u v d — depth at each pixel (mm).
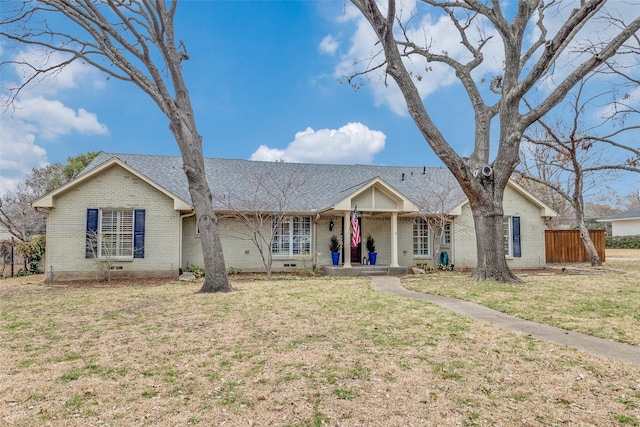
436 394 4023
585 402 3846
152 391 4125
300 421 3484
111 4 10453
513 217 19656
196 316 7738
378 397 3955
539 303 8922
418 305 8859
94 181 15719
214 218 11719
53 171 32125
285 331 6484
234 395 4020
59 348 5648
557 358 5102
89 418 3557
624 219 38000
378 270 17219
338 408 3725
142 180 16031
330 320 7297
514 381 4359
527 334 6305
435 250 18344
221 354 5309
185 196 17297
